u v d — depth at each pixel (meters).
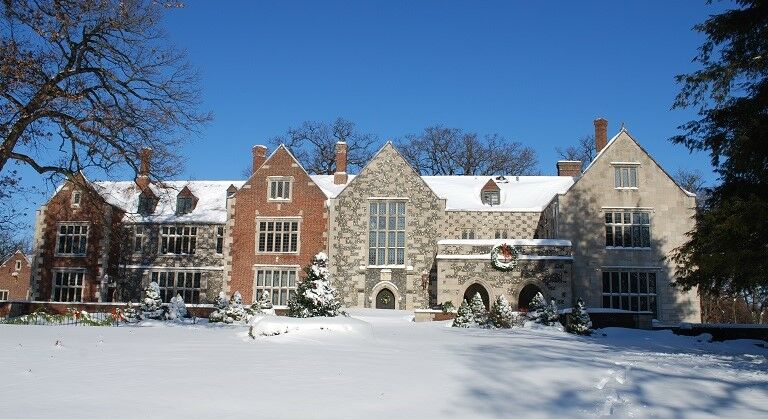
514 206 44.94
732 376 13.48
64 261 44.69
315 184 43.00
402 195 41.78
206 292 44.38
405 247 41.16
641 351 19.02
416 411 9.41
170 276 45.00
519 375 12.43
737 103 20.42
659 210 40.62
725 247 18.62
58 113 23.17
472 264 38.41
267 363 13.12
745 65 20.05
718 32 20.84
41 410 8.68
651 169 41.09
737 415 9.68
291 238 42.56
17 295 66.12
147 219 45.69
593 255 40.06
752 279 18.00
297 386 10.79
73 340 16.38
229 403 9.45
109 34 24.64
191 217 45.78
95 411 8.72
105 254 44.56
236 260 42.69
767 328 27.75
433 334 22.95
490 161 65.12
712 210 20.06
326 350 15.68
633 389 11.39
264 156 49.06
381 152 42.53
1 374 11.13
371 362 13.66
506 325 28.98
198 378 11.24
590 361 15.00
